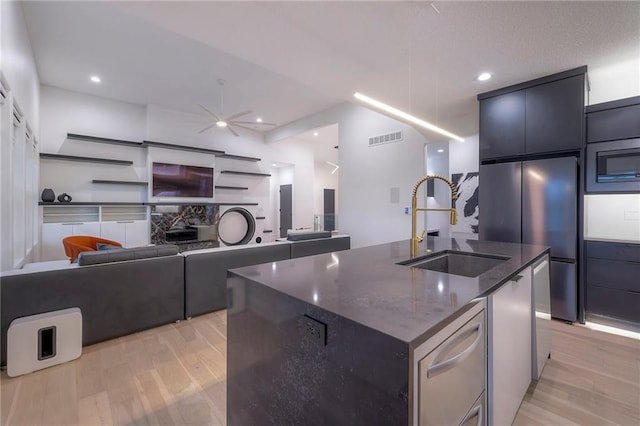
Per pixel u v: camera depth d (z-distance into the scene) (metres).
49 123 5.11
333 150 9.87
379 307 0.95
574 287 2.98
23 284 2.22
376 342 0.78
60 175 5.23
